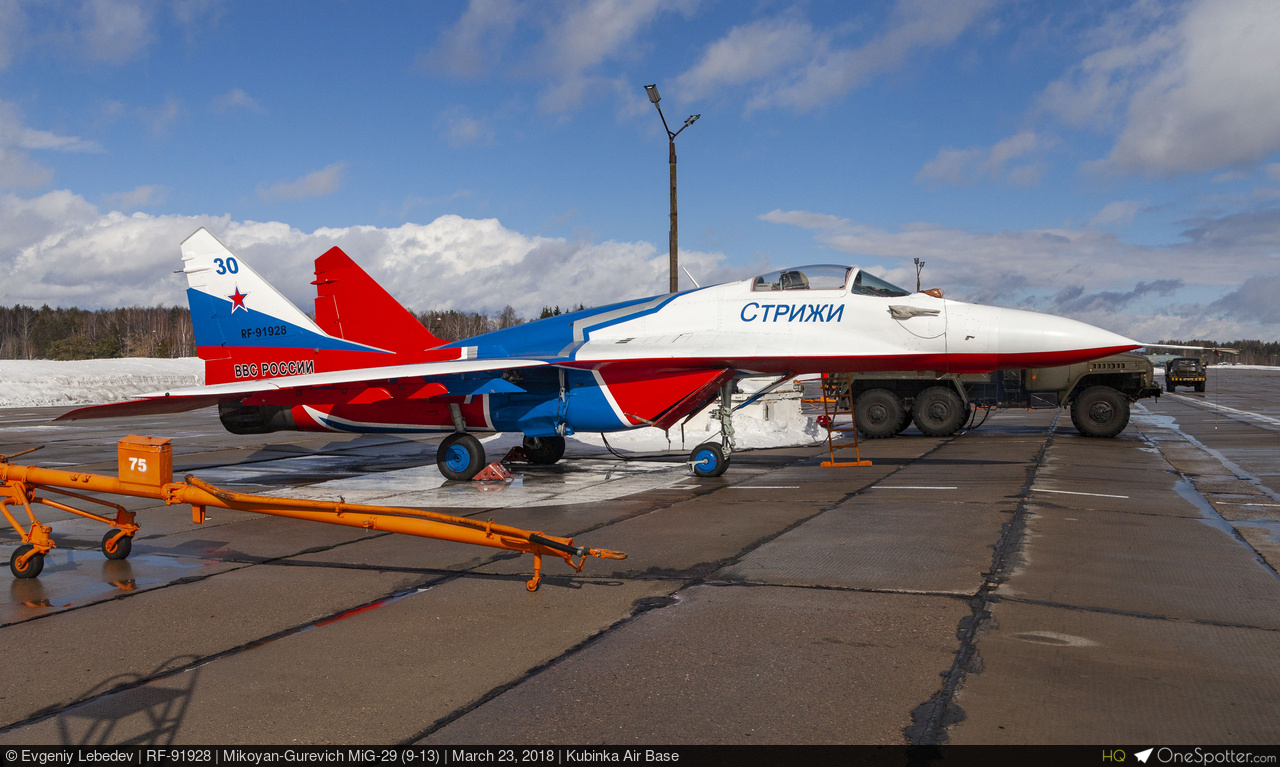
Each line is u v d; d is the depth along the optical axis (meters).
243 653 4.38
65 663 4.26
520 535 5.29
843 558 6.42
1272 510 8.52
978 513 8.38
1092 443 16.47
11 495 6.23
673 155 21.28
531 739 3.31
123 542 6.63
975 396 18.58
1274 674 3.93
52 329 111.75
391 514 5.62
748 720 3.47
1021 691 3.74
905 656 4.21
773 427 18.84
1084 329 11.02
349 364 13.73
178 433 21.83
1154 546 6.79
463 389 11.90
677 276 21.36
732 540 7.19
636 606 5.19
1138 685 3.80
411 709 3.62
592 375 11.89
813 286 11.91
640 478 11.79
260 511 6.09
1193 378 46.06
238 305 14.06
